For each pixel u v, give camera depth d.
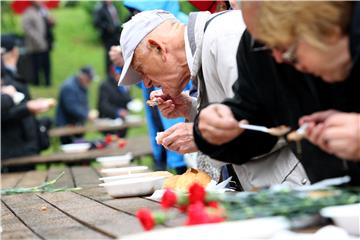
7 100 11.71
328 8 3.25
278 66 3.88
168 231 3.02
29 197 6.22
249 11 3.44
